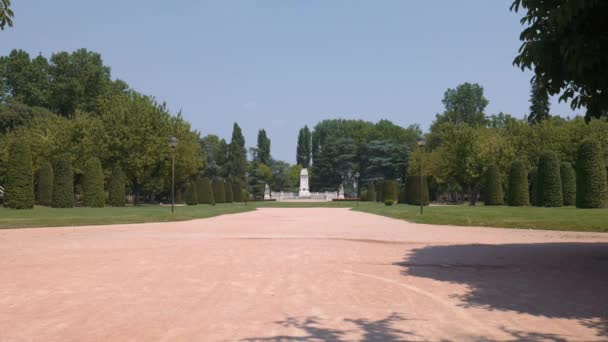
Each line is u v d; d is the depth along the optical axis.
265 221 29.31
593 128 52.72
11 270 10.55
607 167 41.88
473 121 101.88
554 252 13.53
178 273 10.17
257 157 133.38
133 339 5.57
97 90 83.31
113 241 16.78
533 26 9.32
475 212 31.17
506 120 79.56
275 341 5.48
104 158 50.16
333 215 37.78
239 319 6.48
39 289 8.51
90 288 8.60
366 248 14.73
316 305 7.30
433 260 12.09
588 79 9.01
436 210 36.50
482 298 7.79
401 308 7.12
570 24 8.59
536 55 8.94
